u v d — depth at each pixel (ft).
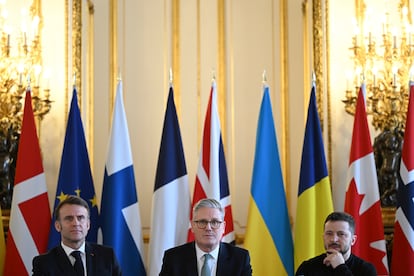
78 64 21.35
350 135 21.36
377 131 21.38
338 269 14.52
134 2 24.12
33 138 19.85
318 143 20.47
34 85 20.81
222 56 23.99
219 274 13.67
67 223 14.48
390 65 21.44
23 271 19.30
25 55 20.94
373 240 19.89
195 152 23.75
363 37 21.66
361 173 20.22
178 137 20.81
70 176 19.84
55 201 19.70
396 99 21.24
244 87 23.99
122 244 20.03
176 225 20.33
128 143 20.63
